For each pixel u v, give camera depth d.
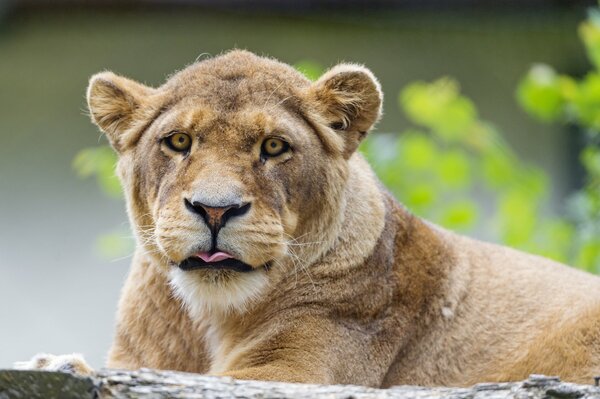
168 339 11.29
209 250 10.15
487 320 11.79
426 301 11.61
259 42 26.17
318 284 11.01
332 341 10.98
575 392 8.27
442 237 12.16
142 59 26.06
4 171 26.42
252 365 10.89
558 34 26.34
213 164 10.31
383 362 11.28
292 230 10.70
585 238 18.34
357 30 26.36
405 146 19.61
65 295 26.28
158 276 11.18
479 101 26.53
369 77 11.26
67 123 26.50
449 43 26.55
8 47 26.20
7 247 26.30
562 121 25.17
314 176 10.88
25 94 26.44
